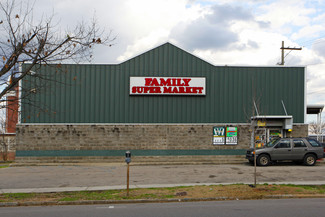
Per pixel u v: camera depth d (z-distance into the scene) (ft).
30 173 52.60
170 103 67.46
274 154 59.52
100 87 66.85
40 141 65.36
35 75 35.09
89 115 66.39
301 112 69.26
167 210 28.35
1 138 94.48
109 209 29.14
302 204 30.48
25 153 65.00
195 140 67.21
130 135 66.39
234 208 28.89
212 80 68.39
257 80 68.90
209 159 67.15
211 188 37.35
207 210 28.17
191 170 54.70
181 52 68.13
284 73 69.41
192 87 67.56
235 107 68.39
